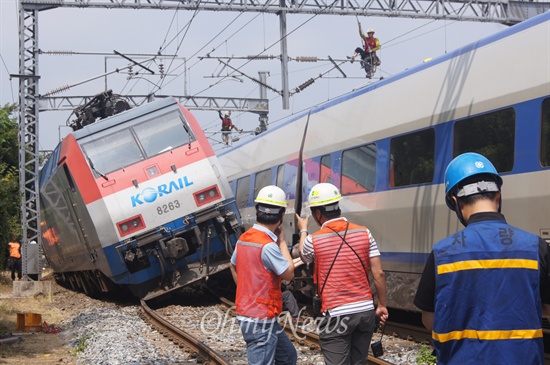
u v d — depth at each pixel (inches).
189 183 583.5
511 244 127.6
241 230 599.5
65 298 812.0
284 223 641.6
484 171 135.9
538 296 126.5
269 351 213.5
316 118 586.2
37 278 925.2
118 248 569.0
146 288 592.1
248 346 215.3
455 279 127.3
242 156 818.8
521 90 337.1
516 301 124.9
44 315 624.1
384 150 458.9
